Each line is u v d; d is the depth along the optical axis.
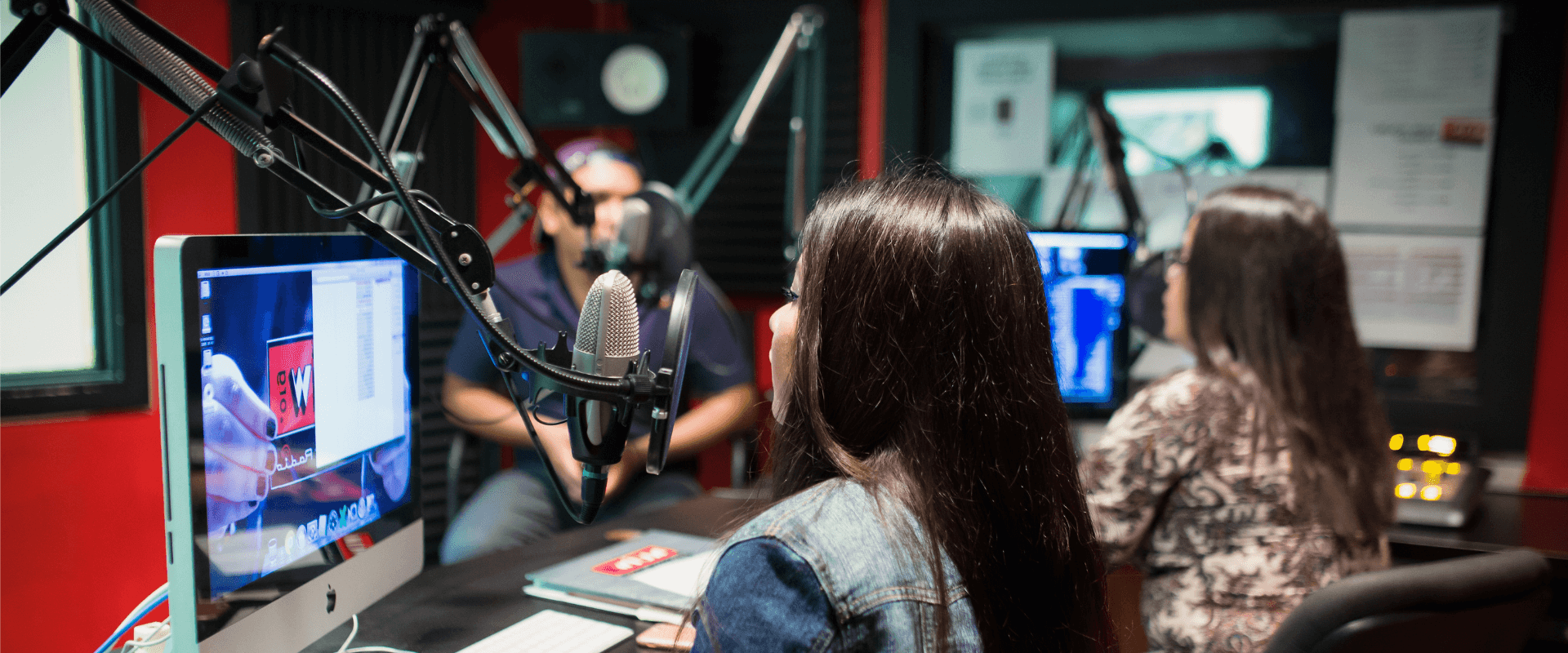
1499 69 2.35
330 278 1.00
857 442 0.69
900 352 0.67
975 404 0.67
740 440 2.48
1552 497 1.97
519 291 2.39
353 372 1.04
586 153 2.40
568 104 2.96
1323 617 0.91
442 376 2.88
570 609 1.27
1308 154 2.56
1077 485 0.74
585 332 0.80
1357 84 2.48
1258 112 2.60
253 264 0.88
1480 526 1.75
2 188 2.03
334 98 0.73
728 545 0.65
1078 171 2.43
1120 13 2.62
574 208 1.67
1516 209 2.34
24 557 1.97
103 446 2.09
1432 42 2.40
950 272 0.67
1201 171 2.64
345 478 1.03
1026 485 0.68
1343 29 2.48
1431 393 2.47
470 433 2.31
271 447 0.90
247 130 0.77
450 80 1.48
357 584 1.05
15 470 1.96
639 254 2.09
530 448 2.38
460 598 1.30
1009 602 0.67
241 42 2.43
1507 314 2.36
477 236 0.78
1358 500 1.25
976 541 0.65
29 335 2.09
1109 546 1.27
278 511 0.91
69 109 2.12
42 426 2.00
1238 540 1.23
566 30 3.16
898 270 0.67
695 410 2.52
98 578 2.08
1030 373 0.69
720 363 2.48
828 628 0.59
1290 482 1.22
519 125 1.57
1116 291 2.04
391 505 1.12
